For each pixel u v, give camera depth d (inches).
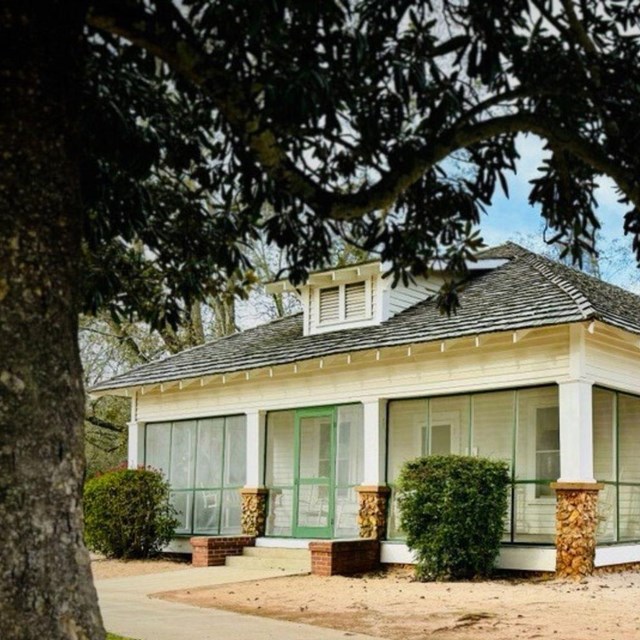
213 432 778.2
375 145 220.5
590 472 534.3
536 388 575.5
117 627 373.4
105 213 266.7
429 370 612.1
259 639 343.9
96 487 720.3
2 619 138.2
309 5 174.7
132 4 188.4
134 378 821.9
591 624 362.6
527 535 649.0
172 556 743.7
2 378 143.8
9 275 146.2
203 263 297.6
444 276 262.8
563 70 218.1
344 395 660.1
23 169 149.6
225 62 195.6
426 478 545.0
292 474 770.8
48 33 155.6
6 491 141.5
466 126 212.4
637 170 227.6
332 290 725.9
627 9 229.0
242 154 247.6
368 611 415.2
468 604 429.1
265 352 727.1
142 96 252.5
